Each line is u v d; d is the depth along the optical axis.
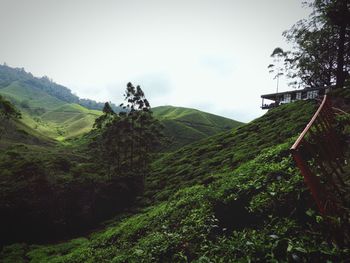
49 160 44.91
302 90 51.66
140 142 50.50
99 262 17.83
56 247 28.31
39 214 33.50
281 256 7.95
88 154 79.88
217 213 13.14
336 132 11.94
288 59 59.09
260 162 16.02
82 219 34.88
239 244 9.48
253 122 48.91
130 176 42.16
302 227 8.70
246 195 12.61
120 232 21.66
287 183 10.91
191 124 129.62
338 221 6.64
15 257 27.03
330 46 44.88
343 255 6.51
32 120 191.00
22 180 37.09
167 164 50.31
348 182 8.59
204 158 42.53
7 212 32.62
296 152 6.08
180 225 14.57
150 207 32.12
